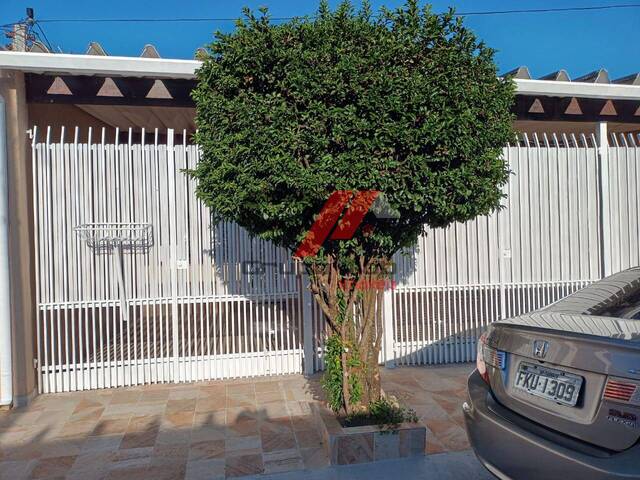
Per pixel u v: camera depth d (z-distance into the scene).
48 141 5.30
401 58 3.27
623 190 6.45
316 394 5.21
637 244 6.46
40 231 5.29
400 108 3.12
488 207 3.61
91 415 4.79
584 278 6.35
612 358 2.45
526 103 6.30
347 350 3.94
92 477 3.67
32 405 5.05
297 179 3.12
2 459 3.96
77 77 5.34
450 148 3.15
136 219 5.48
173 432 4.39
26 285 5.12
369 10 3.44
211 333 5.71
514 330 3.07
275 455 3.93
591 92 5.81
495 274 6.21
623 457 2.31
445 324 6.19
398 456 3.79
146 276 5.53
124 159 5.45
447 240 6.16
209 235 5.62
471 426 3.18
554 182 6.31
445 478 3.55
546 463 2.61
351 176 3.12
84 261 5.39
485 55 3.40
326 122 3.17
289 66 3.22
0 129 4.81
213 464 3.82
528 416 2.86
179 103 5.66
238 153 3.22
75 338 5.45
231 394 5.27
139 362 5.58
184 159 5.55
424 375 5.76
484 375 3.30
